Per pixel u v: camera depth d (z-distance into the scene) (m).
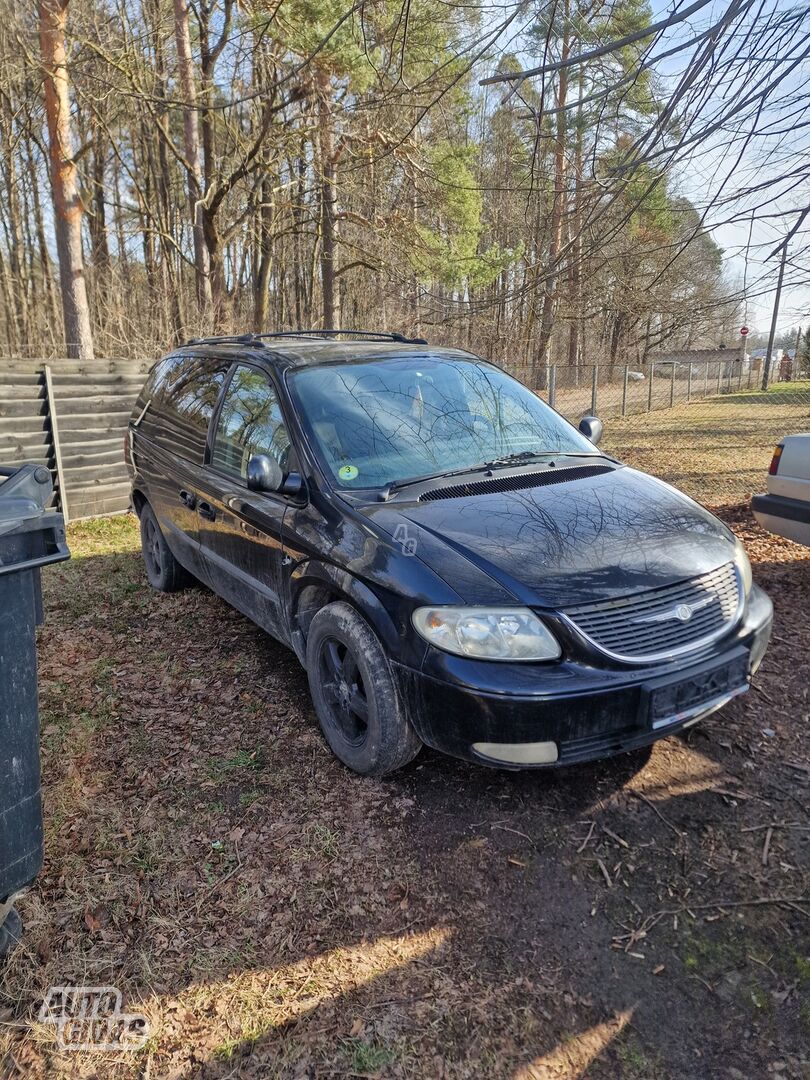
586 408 17.89
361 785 2.99
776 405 18.33
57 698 3.85
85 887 2.51
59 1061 1.94
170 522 4.80
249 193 15.31
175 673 4.09
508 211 14.95
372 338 4.99
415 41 4.53
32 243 30.80
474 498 3.04
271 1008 2.05
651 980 2.11
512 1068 1.87
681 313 4.09
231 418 4.11
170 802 2.95
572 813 2.78
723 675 2.65
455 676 2.47
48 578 5.85
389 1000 2.06
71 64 11.73
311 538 3.12
